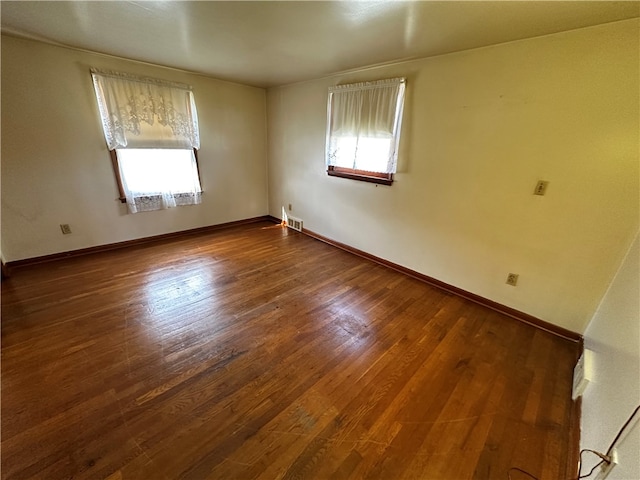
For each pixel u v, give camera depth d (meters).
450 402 1.57
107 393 1.53
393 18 1.78
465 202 2.52
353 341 2.02
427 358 1.89
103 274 2.81
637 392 0.94
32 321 2.09
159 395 1.54
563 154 1.96
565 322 2.14
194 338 1.98
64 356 1.77
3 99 2.50
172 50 2.59
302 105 3.84
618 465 0.90
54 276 2.73
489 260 2.46
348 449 1.31
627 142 1.73
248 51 2.54
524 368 1.83
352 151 3.24
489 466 1.26
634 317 1.25
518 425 1.45
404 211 2.99
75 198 3.05
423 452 1.31
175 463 1.22
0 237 2.71
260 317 2.24
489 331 2.19
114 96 2.96
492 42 2.08
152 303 2.36
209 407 1.48
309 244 3.87
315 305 2.44
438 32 1.95
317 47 2.37
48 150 2.80
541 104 1.99
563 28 1.79
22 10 1.82
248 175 4.52
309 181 4.02
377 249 3.35
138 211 3.47
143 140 3.25
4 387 1.54
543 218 2.12
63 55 2.66
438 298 2.64
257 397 1.55
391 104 2.77
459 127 2.42
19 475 1.16
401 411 1.50
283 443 1.32
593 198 1.89
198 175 3.92
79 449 1.26
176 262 3.15
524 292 2.31
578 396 1.54
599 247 1.92
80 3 1.71
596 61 1.75
